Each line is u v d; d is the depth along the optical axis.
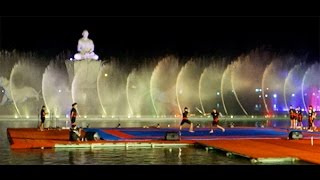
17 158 19.92
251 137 28.77
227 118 65.81
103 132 33.06
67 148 23.89
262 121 57.81
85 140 26.05
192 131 33.50
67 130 35.81
